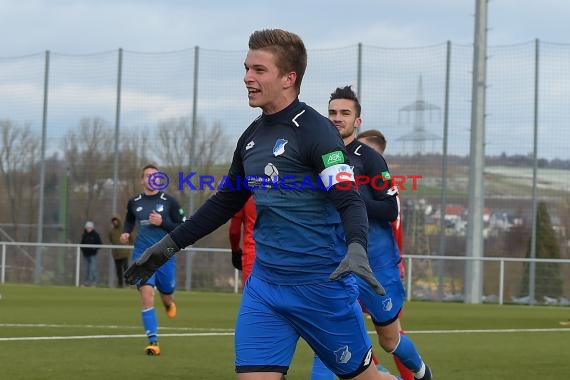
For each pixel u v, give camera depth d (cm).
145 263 1271
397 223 1775
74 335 3009
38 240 6919
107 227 6819
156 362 2362
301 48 1166
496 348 2817
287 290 1176
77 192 6856
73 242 6875
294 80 1164
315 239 1166
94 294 5397
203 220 1270
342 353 1200
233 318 3834
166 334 3111
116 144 6800
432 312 4488
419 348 2798
